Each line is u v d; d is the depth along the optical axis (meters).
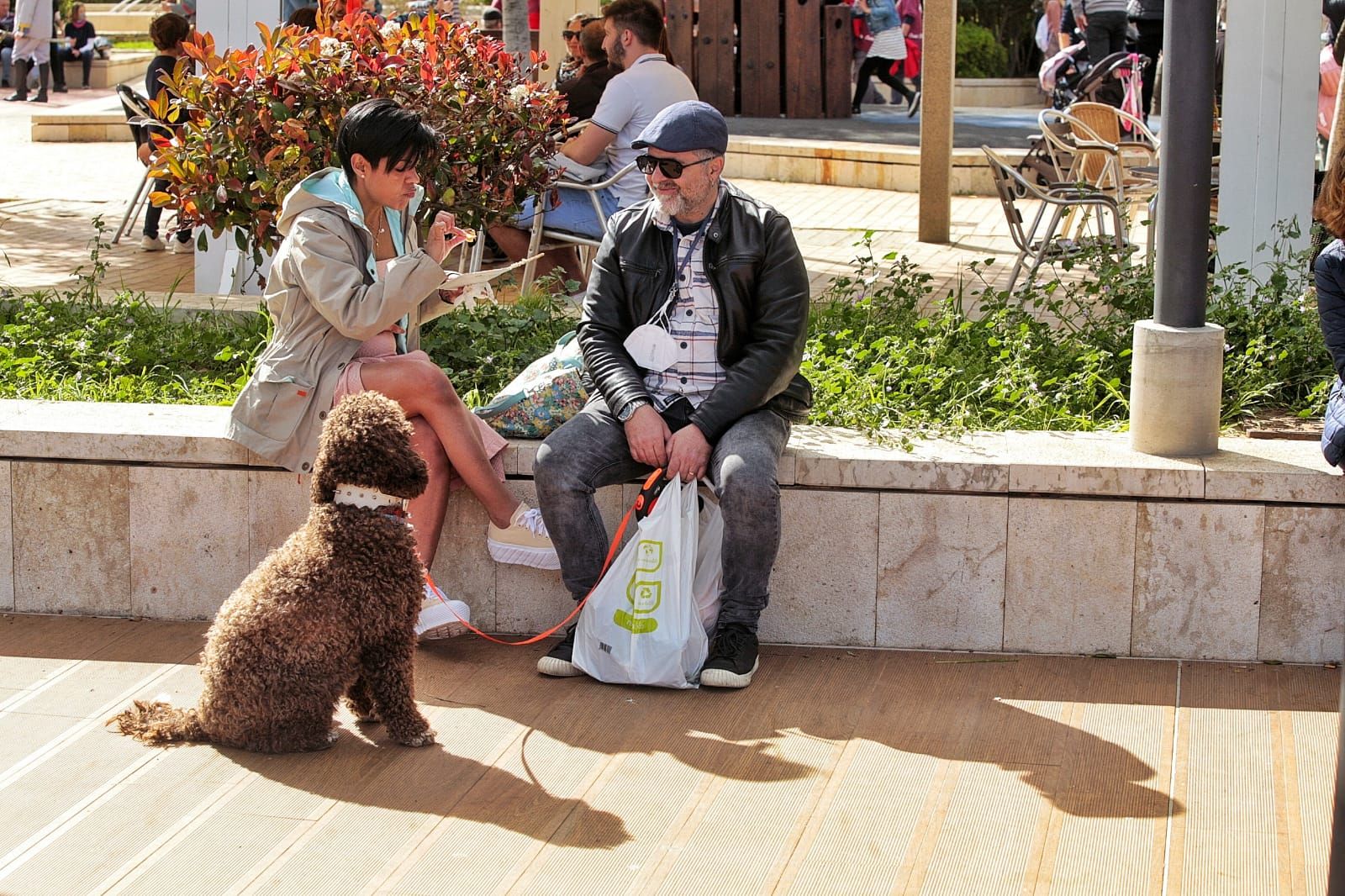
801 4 17.41
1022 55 22.67
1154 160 9.36
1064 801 3.61
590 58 8.70
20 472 4.78
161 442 4.69
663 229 4.46
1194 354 4.40
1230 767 3.78
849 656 4.53
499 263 9.07
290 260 4.34
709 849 3.40
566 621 4.46
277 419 4.47
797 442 4.65
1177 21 4.33
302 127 5.53
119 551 4.81
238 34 7.62
